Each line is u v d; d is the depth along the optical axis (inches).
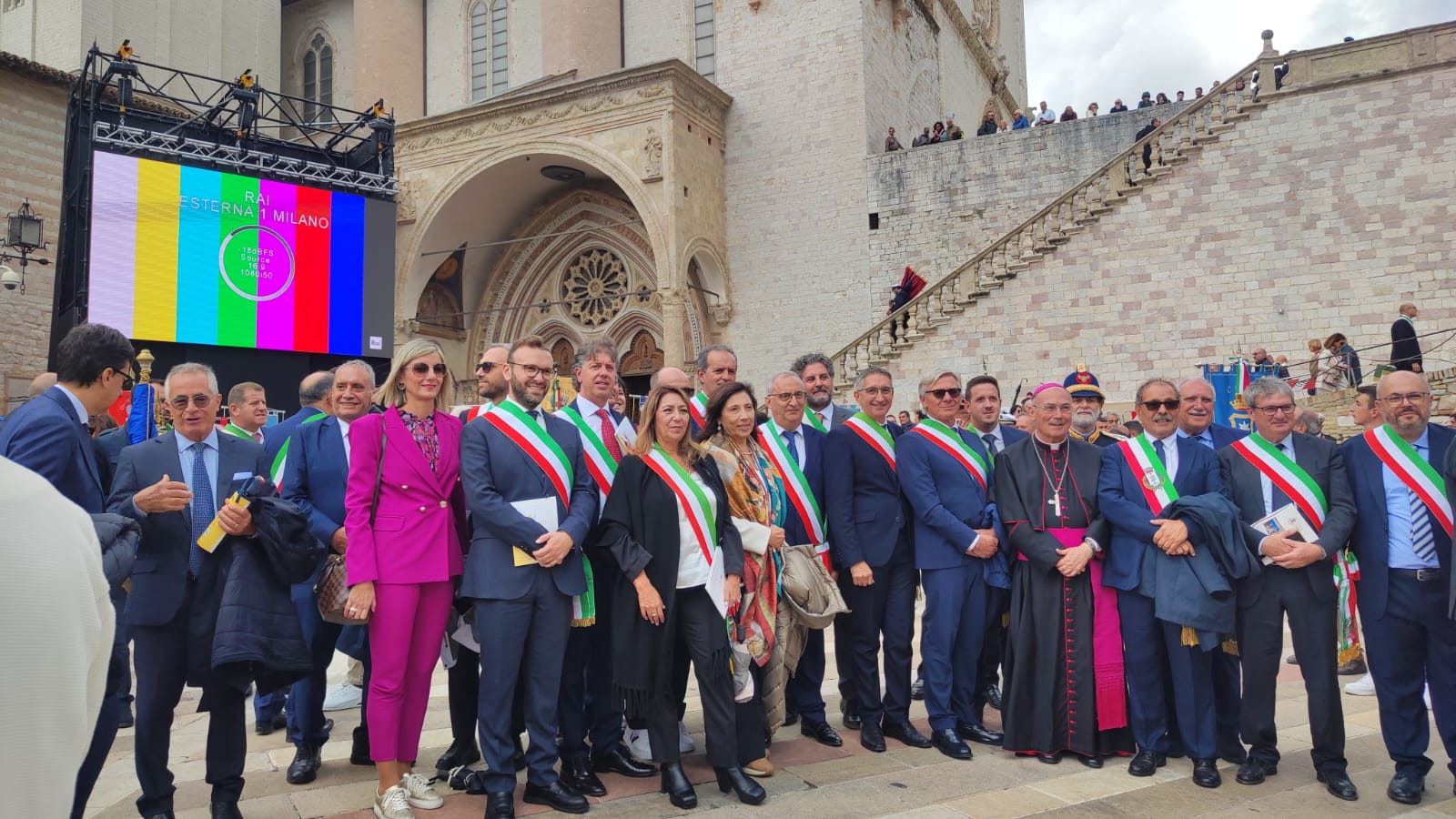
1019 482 247.0
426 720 291.7
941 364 783.7
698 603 213.0
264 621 183.3
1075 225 755.4
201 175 788.6
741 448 241.6
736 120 1007.6
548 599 203.3
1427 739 212.7
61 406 169.5
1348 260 683.4
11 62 873.5
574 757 217.2
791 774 227.3
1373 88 685.9
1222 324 711.1
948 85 1250.0
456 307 1101.7
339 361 864.3
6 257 867.4
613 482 218.1
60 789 67.3
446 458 207.9
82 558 71.1
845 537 250.1
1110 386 735.1
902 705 257.8
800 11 989.8
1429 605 211.2
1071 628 239.6
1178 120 745.0
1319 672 217.0
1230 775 229.0
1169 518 225.9
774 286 976.3
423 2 1233.4
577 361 248.7
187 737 279.7
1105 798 209.6
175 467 196.7
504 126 976.9
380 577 195.2
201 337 778.8
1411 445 221.8
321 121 1328.7
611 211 1058.7
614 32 1066.1
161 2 1208.8
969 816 196.7
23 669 64.5
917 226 925.8
